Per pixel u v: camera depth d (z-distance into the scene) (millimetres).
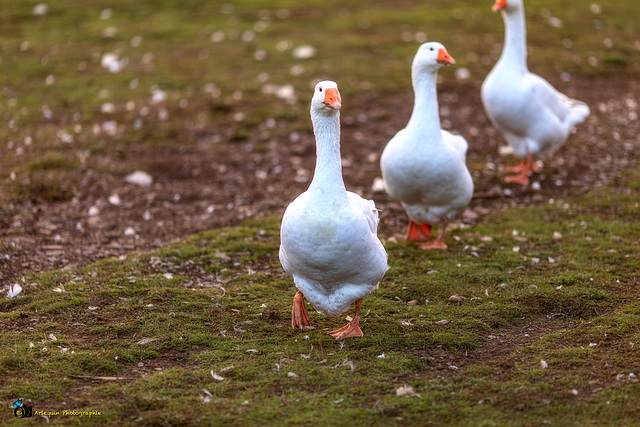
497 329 6066
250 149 11672
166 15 19000
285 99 13641
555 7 20156
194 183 10391
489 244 8133
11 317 6180
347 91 14086
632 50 16875
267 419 4633
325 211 5395
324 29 18016
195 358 5527
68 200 9562
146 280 7074
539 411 4684
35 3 19609
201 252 7867
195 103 13531
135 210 9359
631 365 5277
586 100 13852
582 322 6133
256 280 7219
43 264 7582
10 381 5086
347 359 5469
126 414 4719
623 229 8375
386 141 11977
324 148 5508
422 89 7488
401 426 4559
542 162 11016
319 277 5641
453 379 5168
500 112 9906
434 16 19047
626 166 10766
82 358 5430
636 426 4480
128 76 14844
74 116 12828
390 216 9227
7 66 15188
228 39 17141
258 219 9023
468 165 10836
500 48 16703
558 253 7785
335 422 4590
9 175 10031
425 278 7188
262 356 5543
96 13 19031
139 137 11984
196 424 4582
